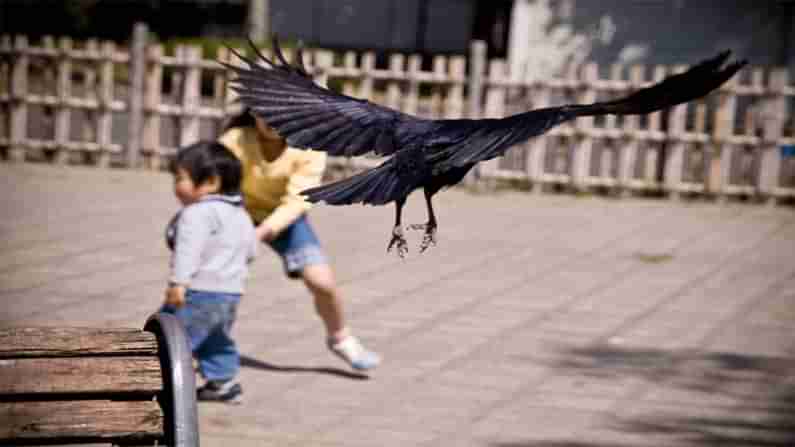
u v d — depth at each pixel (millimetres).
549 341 10445
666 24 32188
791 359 10039
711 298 12195
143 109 19969
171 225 8297
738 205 18391
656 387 9203
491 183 19031
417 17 38844
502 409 8633
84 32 40562
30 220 15188
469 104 19203
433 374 9438
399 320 11023
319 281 8953
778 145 18375
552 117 2523
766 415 8617
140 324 10484
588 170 18969
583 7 32719
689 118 21547
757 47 31562
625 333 10766
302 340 10328
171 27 41062
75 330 4906
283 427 8148
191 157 8133
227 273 8188
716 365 9828
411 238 14922
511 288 12398
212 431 8016
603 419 8445
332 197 2504
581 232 15703
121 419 4770
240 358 9734
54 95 20594
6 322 10297
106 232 14617
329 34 39125
